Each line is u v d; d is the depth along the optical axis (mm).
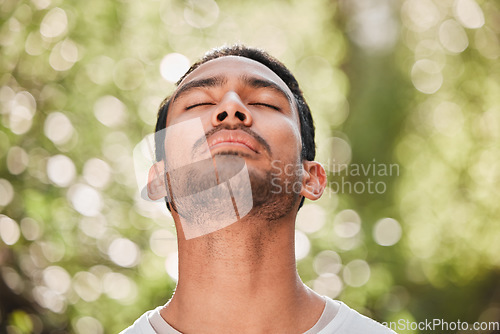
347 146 8578
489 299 7715
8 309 5117
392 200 8289
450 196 8461
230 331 2324
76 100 6301
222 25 7699
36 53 6168
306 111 2816
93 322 5699
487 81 8805
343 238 7715
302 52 8492
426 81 8891
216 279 2338
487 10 8930
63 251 5605
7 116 5758
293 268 2408
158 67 6988
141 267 6082
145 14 7203
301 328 2398
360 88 9008
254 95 2443
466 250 8148
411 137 8766
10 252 5301
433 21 9070
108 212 5898
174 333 2385
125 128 6547
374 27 9297
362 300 7293
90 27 6629
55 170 5832
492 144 8578
